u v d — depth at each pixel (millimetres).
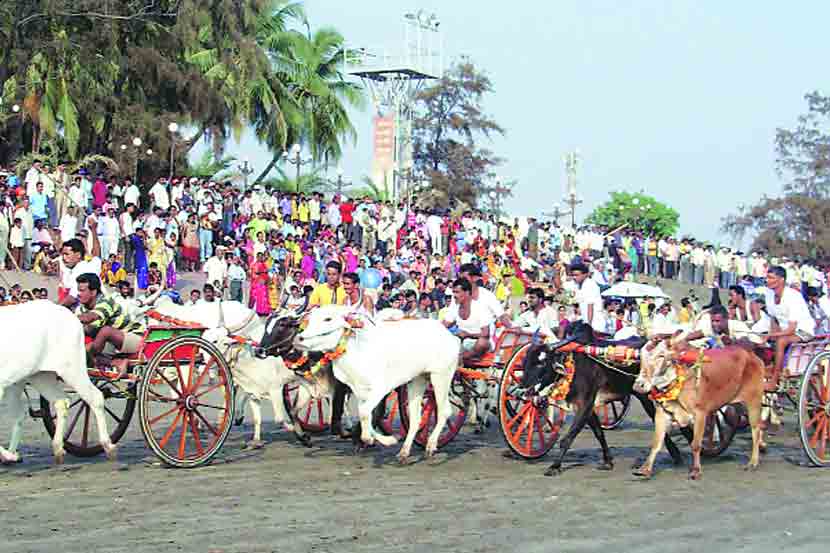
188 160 41750
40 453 12125
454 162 61781
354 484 10633
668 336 11258
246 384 12758
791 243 60656
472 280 13359
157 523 8734
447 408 12312
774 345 13055
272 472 11195
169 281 25422
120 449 12516
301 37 49938
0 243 23906
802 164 62469
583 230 43688
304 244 28891
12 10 32375
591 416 11945
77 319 10906
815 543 8477
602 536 8578
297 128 46938
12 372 10352
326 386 12383
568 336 11945
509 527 8836
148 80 36625
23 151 37062
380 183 45312
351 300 14117
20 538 8195
